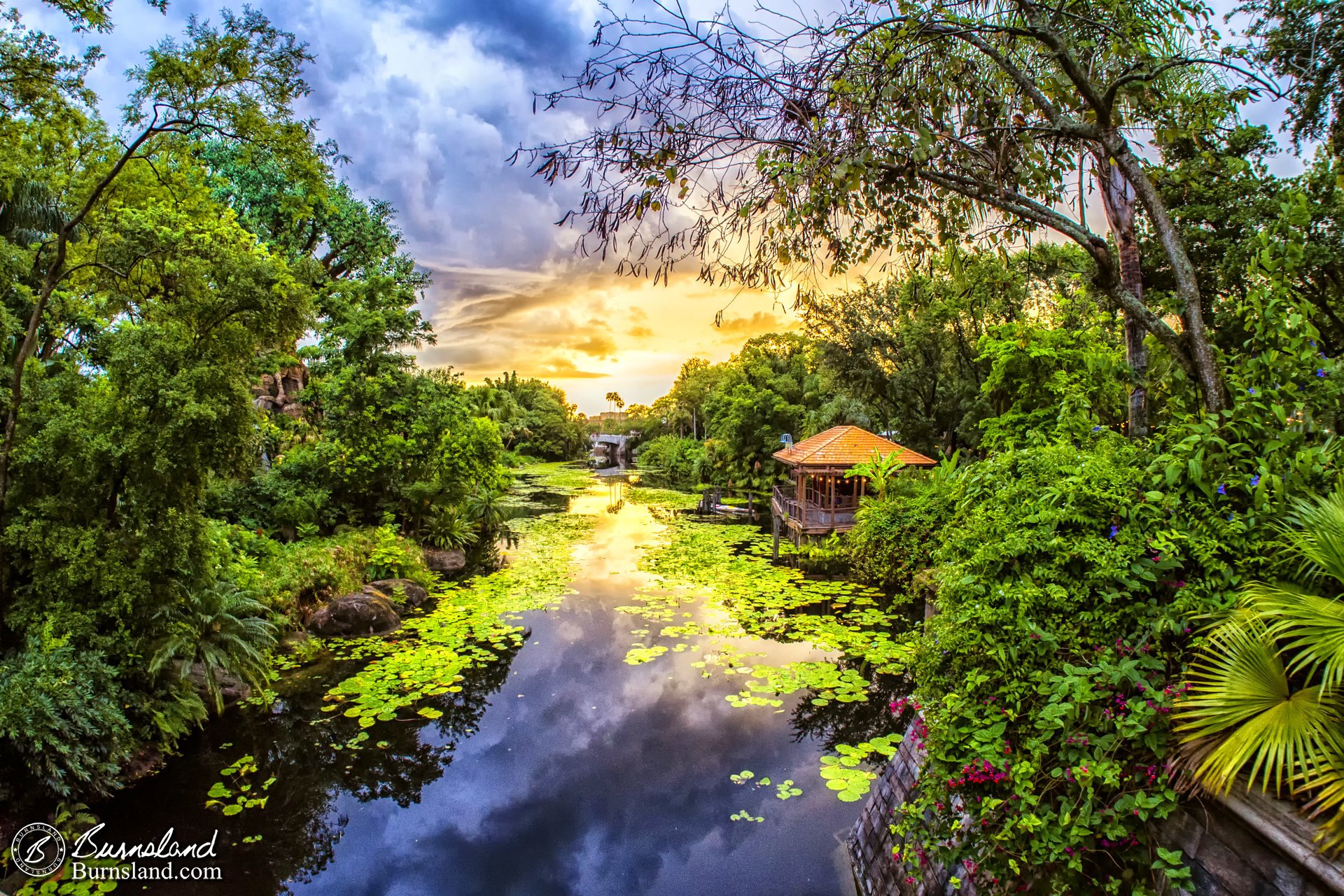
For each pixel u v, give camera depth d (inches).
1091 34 140.6
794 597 455.2
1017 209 130.3
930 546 372.8
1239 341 266.4
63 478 226.5
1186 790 94.5
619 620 412.5
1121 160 126.6
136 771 226.1
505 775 239.6
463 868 192.5
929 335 721.6
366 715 279.0
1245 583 103.5
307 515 482.0
